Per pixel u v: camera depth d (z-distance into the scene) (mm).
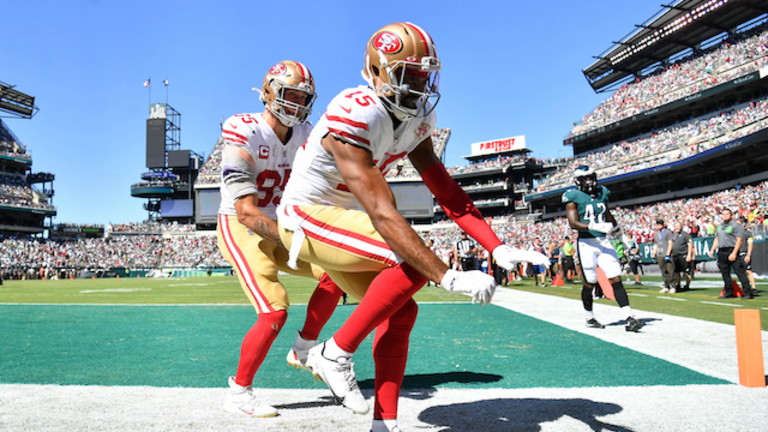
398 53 1810
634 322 5195
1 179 50906
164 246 48938
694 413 2410
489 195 61938
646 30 38438
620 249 13844
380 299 1845
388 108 1919
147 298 12062
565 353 4066
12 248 44906
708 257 18688
